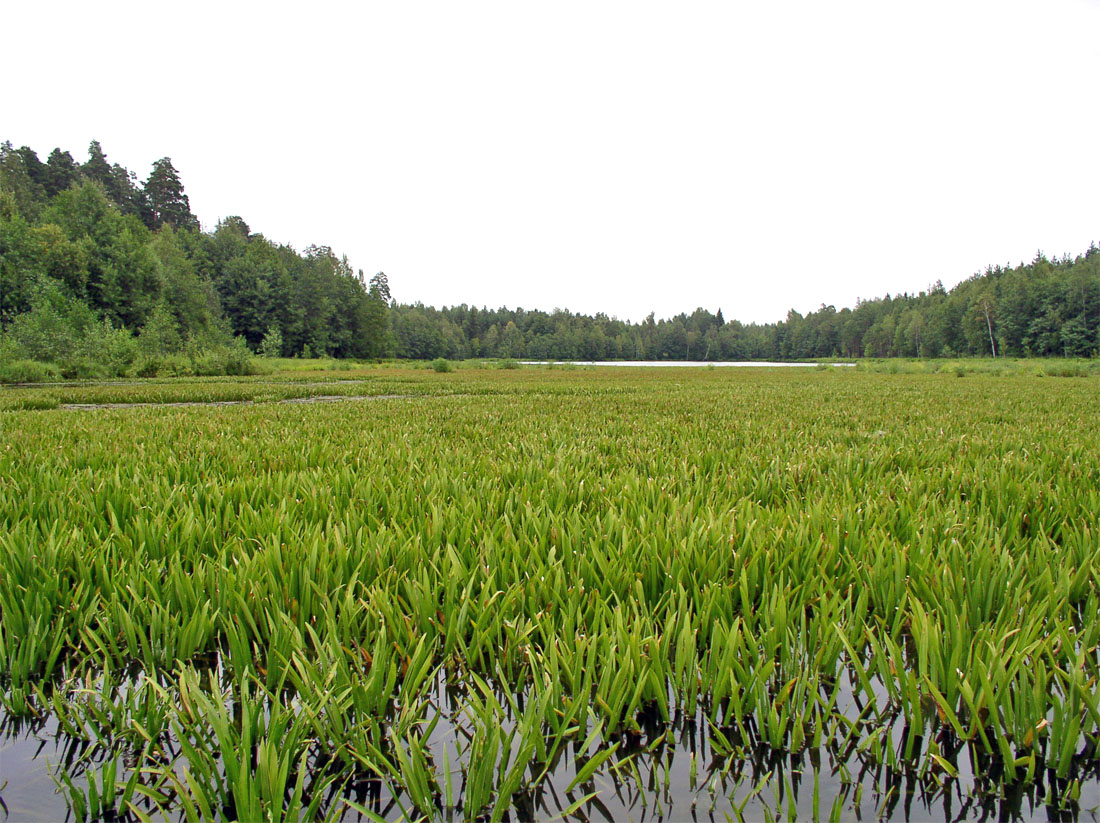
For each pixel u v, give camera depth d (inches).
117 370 1499.8
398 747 66.2
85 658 86.2
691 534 117.3
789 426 338.0
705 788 69.7
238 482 168.7
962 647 81.1
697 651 88.6
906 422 376.5
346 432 321.1
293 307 3580.2
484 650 93.8
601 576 109.0
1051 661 79.4
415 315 5497.1
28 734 78.9
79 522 135.9
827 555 111.7
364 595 102.7
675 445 264.1
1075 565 115.2
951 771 68.6
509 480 187.3
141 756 67.2
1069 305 3334.2
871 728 78.4
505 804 62.1
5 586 99.3
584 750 71.4
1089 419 382.9
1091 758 71.4
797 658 86.5
